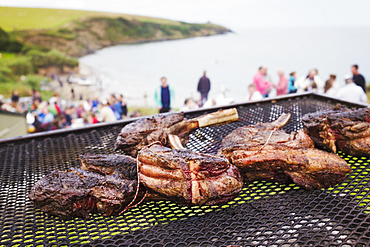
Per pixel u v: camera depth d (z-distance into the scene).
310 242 2.09
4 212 2.52
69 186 2.41
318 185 2.62
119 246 2.12
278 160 2.62
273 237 2.12
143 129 3.16
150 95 18.14
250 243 2.09
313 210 2.38
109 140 3.74
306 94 4.86
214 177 2.41
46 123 10.36
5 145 3.66
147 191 2.53
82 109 12.64
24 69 20.41
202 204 2.38
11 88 18.56
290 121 4.00
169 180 2.38
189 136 3.76
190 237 2.17
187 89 18.09
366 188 2.61
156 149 2.53
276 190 2.68
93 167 2.68
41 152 3.51
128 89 18.80
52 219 2.44
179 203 2.45
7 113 8.20
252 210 2.42
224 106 4.41
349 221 2.22
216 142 3.58
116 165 2.66
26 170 3.16
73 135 3.90
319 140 3.10
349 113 3.06
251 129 3.10
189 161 2.35
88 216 2.44
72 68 21.81
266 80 10.62
